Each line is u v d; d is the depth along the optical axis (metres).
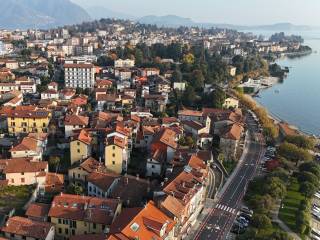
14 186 147.88
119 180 147.50
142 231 107.88
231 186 171.62
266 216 140.75
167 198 124.94
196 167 156.00
